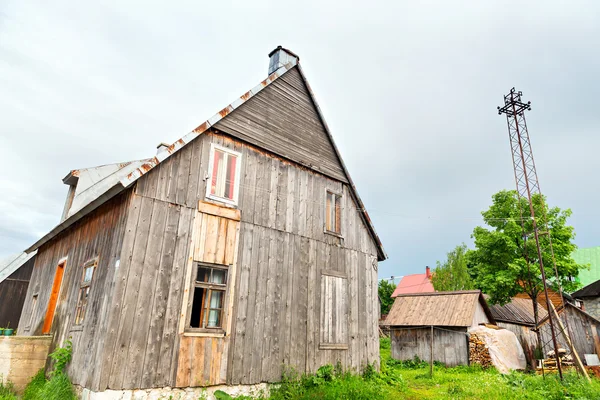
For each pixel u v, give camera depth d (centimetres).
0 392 923
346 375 1127
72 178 1552
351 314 1234
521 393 1146
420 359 2188
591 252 4406
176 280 865
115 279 794
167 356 814
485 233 2556
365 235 1381
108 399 726
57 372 888
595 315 3044
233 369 908
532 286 2383
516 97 1878
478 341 1994
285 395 951
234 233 994
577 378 1344
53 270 1296
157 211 873
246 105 1105
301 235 1157
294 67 1286
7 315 1998
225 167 1024
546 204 2430
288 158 1180
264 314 1002
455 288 3134
